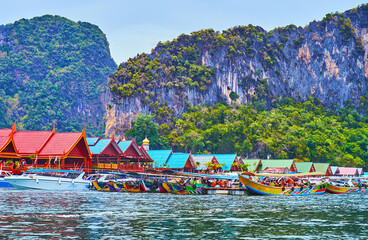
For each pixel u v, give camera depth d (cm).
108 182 9431
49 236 3909
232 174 10975
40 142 10712
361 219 5328
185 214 5466
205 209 6044
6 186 9262
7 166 10350
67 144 10575
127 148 12175
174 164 13675
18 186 8838
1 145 9894
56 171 9056
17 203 6272
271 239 3972
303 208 6512
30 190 8844
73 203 6462
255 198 8244
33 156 10388
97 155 11488
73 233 4066
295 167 16025
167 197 8081
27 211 5438
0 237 3825
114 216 5166
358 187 10919
